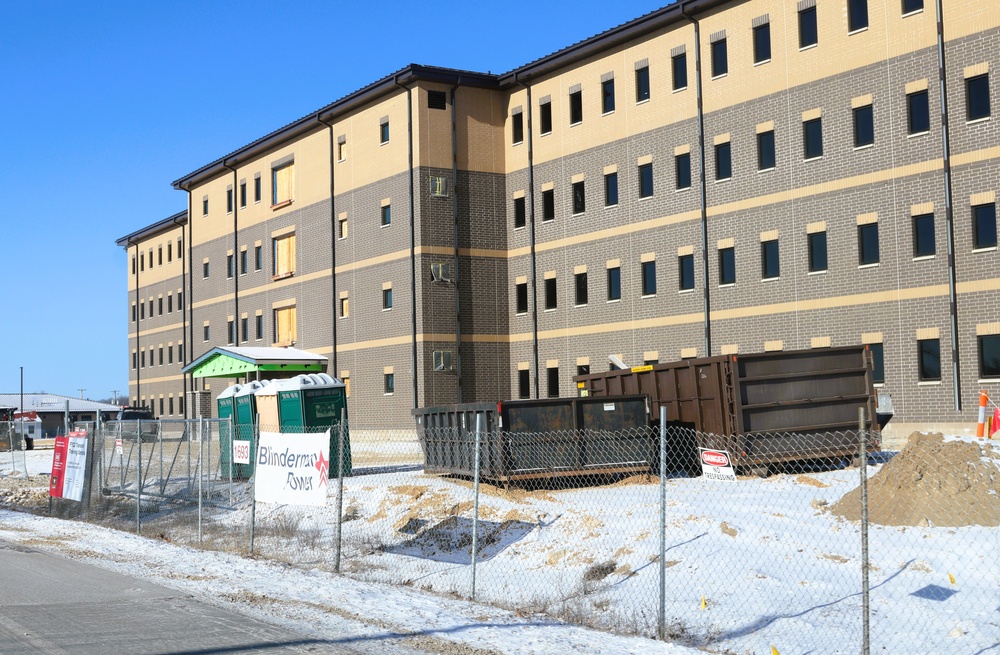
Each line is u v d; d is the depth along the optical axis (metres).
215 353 43.88
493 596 13.50
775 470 21.83
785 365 21.89
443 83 42.81
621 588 13.27
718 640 10.66
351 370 46.41
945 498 14.72
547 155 42.22
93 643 9.70
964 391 28.33
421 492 20.67
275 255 53.16
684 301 36.47
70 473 25.34
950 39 28.91
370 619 11.09
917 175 29.59
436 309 42.28
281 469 16.05
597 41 39.16
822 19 32.25
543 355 42.31
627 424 21.52
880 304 30.44
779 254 33.34
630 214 38.59
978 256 28.17
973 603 11.16
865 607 9.05
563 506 18.34
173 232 68.69
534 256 42.72
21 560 15.95
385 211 44.50
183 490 25.55
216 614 11.25
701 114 35.81
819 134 32.41
